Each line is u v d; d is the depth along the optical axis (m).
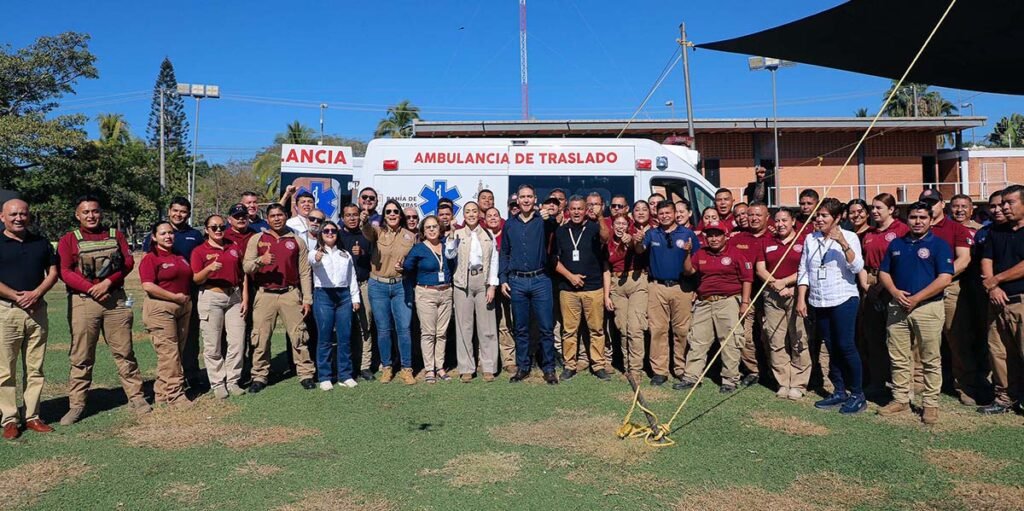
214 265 6.58
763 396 6.63
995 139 53.31
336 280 7.03
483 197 8.00
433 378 7.30
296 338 7.06
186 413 6.14
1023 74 7.75
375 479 4.55
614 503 4.14
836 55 8.00
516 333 7.32
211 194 58.28
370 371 7.57
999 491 4.26
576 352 7.55
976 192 30.52
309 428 5.70
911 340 5.95
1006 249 5.69
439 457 4.97
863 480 4.47
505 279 7.27
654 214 7.89
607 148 9.18
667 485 4.41
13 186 27.45
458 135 26.23
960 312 6.29
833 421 5.78
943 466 4.69
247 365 8.20
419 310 7.29
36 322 5.65
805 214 6.90
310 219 7.57
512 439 5.36
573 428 5.61
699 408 6.22
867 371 7.19
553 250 7.45
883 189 29.72
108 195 30.28
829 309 6.06
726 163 29.30
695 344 6.91
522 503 4.15
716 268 6.81
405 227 7.40
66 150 28.89
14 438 5.49
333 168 10.20
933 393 5.64
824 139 29.58
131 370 6.26
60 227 29.17
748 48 8.20
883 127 28.72
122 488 4.44
